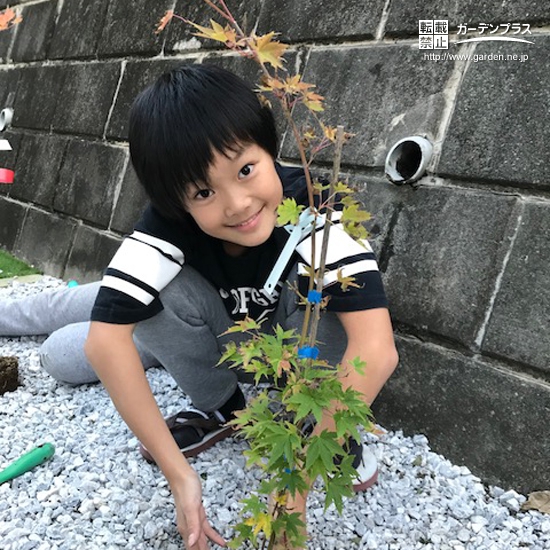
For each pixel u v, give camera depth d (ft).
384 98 6.05
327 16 6.70
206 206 3.44
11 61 12.99
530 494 4.70
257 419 2.79
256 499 2.86
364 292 3.80
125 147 9.33
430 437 5.35
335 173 2.65
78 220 10.05
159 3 9.17
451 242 5.38
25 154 11.75
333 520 4.38
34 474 4.89
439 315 5.36
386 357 3.77
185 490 3.78
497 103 5.24
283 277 4.39
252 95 3.45
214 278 4.40
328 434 2.72
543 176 4.88
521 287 4.92
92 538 4.18
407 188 5.75
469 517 4.52
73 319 7.21
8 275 10.28
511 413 4.90
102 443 5.35
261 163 3.42
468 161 5.33
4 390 6.28
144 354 6.56
